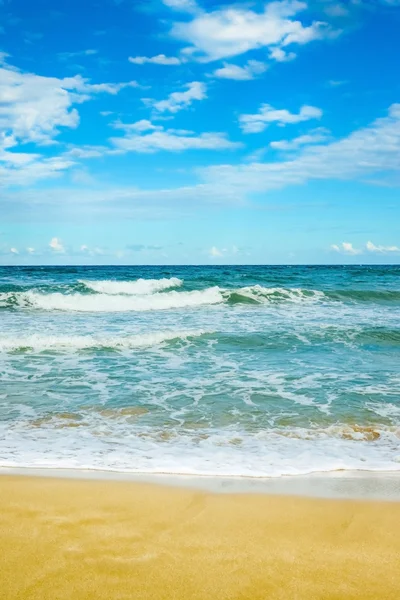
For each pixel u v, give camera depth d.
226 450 5.52
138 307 18.42
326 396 7.79
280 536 3.53
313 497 4.27
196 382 8.56
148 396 7.71
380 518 3.88
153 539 3.42
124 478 4.62
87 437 5.90
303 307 19.02
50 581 2.87
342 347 11.60
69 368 9.43
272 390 8.10
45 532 3.46
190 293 20.73
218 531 3.58
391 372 9.39
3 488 4.26
